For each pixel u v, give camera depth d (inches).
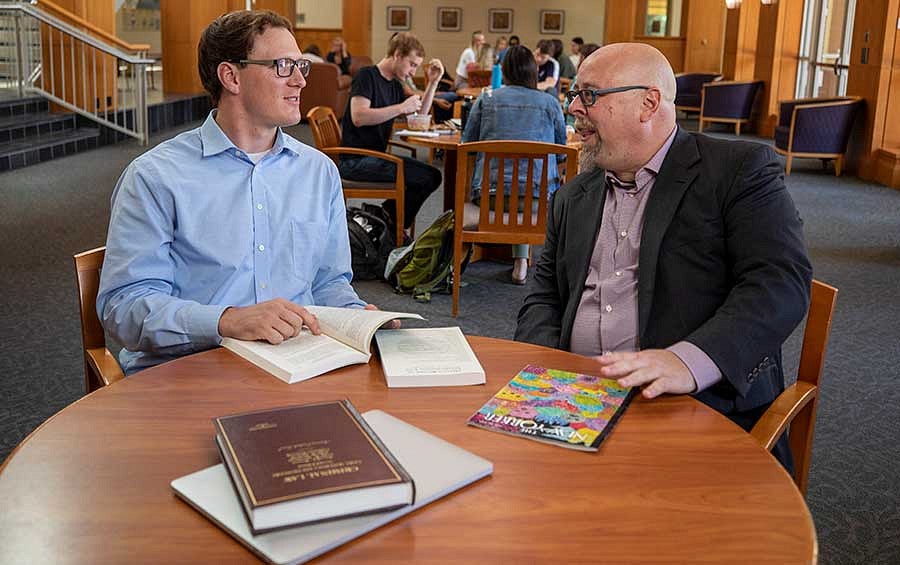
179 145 80.3
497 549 40.8
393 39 212.2
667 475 48.5
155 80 617.9
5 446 110.5
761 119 494.3
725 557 40.7
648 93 75.6
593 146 78.0
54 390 128.6
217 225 79.1
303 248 83.0
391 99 214.8
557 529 42.6
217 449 50.2
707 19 621.6
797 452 75.8
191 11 522.0
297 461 43.1
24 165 336.8
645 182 78.6
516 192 167.2
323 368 62.1
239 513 42.0
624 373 60.8
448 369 61.4
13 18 402.3
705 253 74.7
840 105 354.0
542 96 185.8
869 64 351.9
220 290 79.3
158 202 77.2
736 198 73.6
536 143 162.4
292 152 83.7
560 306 86.9
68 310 166.2
